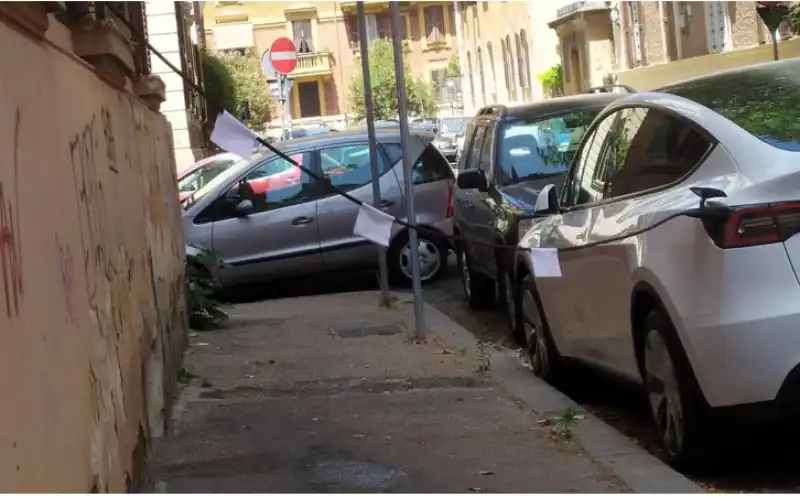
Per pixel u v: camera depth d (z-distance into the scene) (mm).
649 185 5867
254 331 10516
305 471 5633
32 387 2869
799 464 5426
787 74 5930
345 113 65750
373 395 7492
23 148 3049
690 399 5020
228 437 6418
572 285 6617
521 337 9211
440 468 5613
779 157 4969
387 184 13336
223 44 64188
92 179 4215
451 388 7680
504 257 9477
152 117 7477
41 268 3125
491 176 10508
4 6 2949
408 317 10961
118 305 4574
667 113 5918
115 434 4129
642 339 5559
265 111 50625
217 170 15633
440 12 70438
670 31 32250
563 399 7062
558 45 45188
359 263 13375
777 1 19234
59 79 3697
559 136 10703
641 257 5305
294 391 7738
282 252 13141
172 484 5441
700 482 5242
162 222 7609
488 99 59719
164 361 6613
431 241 13500
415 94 61375
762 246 4688
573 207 7090
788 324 4625
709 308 4766
